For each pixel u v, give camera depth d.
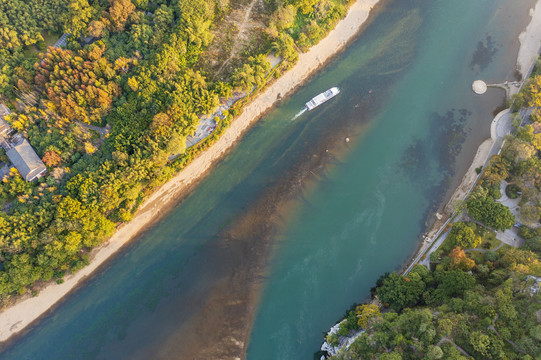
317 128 122.38
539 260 92.38
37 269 101.25
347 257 107.75
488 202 101.44
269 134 122.00
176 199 115.38
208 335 101.56
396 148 119.38
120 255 110.19
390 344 84.81
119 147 109.38
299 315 102.50
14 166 108.94
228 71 124.38
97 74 115.38
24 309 103.56
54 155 108.12
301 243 109.94
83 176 106.06
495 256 98.25
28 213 101.88
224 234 111.62
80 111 112.00
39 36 122.94
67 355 101.56
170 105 112.75
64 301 105.75
